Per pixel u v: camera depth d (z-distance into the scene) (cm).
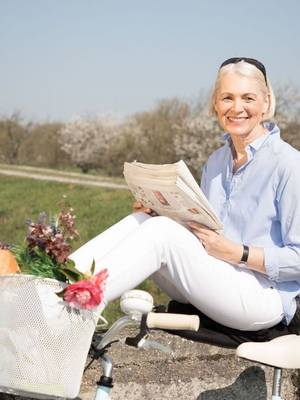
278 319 308
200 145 3431
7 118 4300
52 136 4266
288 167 309
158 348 240
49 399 261
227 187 334
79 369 246
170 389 347
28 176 3244
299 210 304
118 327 245
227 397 353
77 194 2225
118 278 273
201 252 292
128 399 343
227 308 297
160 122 3747
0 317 240
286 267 301
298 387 351
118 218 1560
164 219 288
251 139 324
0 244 258
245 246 301
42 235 247
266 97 327
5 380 241
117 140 3984
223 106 322
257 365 353
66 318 239
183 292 299
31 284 238
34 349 239
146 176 299
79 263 289
